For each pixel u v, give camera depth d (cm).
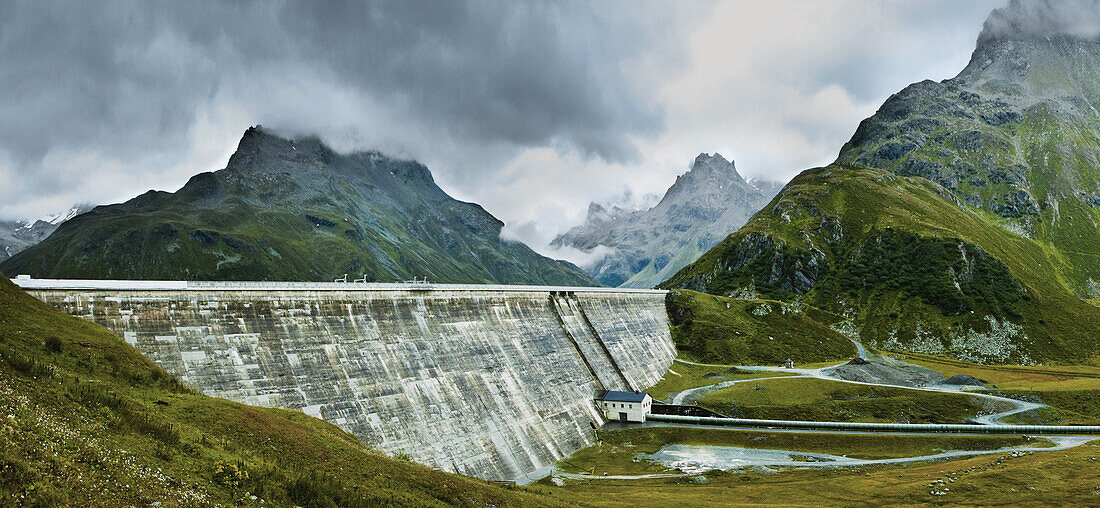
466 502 6769
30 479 3559
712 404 18038
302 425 7469
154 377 7019
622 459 13725
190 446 5225
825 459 13662
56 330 6962
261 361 9962
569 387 16175
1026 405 17725
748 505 9662
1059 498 9381
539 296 18675
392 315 12900
